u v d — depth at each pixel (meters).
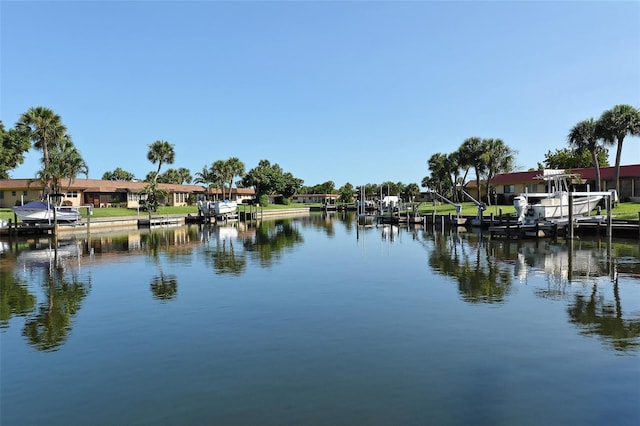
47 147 53.44
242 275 19.53
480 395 7.56
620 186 56.91
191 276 19.45
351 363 9.07
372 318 12.34
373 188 139.00
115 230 50.72
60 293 16.28
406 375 8.43
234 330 11.45
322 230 49.16
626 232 33.06
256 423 6.78
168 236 42.09
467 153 66.12
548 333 10.78
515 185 70.62
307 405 7.32
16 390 8.13
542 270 19.56
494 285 16.52
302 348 10.02
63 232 46.97
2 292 16.56
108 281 18.58
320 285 17.08
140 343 10.58
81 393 7.96
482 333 10.87
